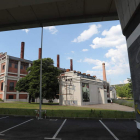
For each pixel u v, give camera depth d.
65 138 6.28
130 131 7.61
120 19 6.95
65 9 10.43
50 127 8.53
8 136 6.49
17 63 45.38
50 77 33.44
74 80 31.97
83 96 31.44
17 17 11.39
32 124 9.45
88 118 11.71
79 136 6.60
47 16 11.35
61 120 11.19
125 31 6.47
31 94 32.28
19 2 8.59
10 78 42.19
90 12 10.88
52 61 35.75
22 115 12.88
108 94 49.50
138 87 5.23
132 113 14.21
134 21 5.45
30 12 10.73
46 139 6.11
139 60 5.11
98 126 8.92
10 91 41.72
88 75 40.59
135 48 5.43
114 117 12.00
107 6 10.11
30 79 33.47
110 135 6.79
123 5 6.34
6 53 42.78
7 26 12.36
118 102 37.53
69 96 32.06
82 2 9.60
